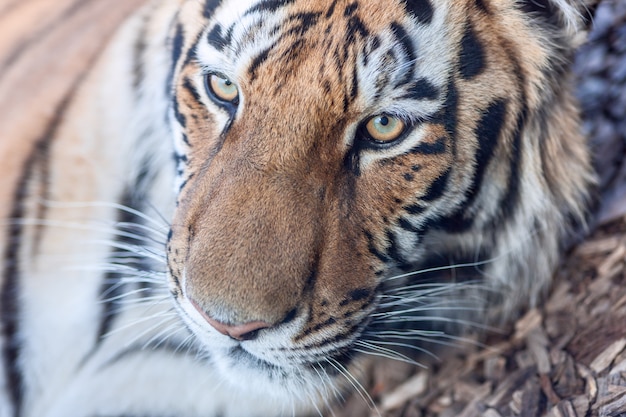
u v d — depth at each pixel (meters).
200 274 1.65
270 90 1.66
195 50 1.73
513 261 1.82
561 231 1.84
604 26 1.92
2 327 1.86
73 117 1.86
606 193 1.88
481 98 1.71
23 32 1.97
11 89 1.92
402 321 1.82
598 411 1.72
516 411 1.77
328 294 1.68
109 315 1.86
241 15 1.68
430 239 1.76
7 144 1.87
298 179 1.67
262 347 1.68
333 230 1.68
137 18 1.86
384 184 1.70
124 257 1.84
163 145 1.81
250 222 1.66
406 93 1.68
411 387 1.84
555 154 1.80
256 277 1.65
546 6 1.74
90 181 1.85
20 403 1.88
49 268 1.86
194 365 1.83
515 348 1.82
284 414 1.84
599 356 1.76
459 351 1.85
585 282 1.83
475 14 1.71
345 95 1.66
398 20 1.67
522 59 1.74
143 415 1.86
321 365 1.72
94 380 1.86
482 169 1.74
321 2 1.67
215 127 1.72
